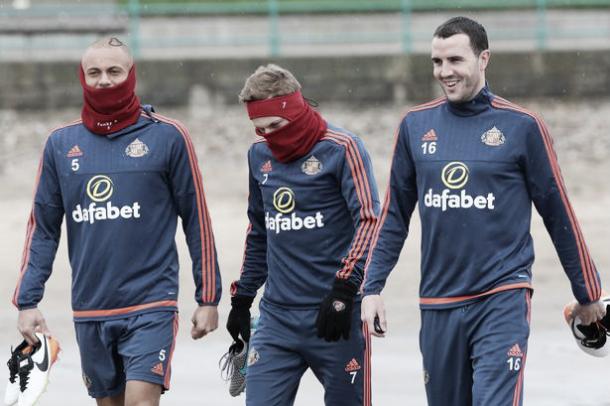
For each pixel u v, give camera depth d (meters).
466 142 21.30
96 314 22.77
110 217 22.66
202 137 89.25
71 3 125.00
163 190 22.94
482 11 113.50
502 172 21.08
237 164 80.75
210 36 112.88
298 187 22.78
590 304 21.73
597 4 108.19
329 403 23.52
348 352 23.02
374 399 30.58
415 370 33.75
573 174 76.38
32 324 22.97
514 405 20.52
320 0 115.19
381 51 106.62
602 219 62.69
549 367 33.62
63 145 23.00
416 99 99.88
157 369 22.30
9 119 94.75
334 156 22.61
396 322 40.28
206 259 23.16
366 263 22.09
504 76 100.75
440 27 21.14
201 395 31.17
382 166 79.38
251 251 24.28
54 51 107.62
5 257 54.81
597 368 33.47
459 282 21.31
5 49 107.50
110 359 23.02
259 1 117.69
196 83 98.38
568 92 100.56
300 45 110.94
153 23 113.00
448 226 21.30
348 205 22.59
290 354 23.17
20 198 71.50
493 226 21.09
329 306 22.08
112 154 22.80
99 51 22.36
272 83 22.28
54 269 50.88
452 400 21.86
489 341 20.84
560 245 21.55
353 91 99.44
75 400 30.78
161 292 22.72
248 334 24.45
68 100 97.81
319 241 22.83
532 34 109.81
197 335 23.14
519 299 20.95
